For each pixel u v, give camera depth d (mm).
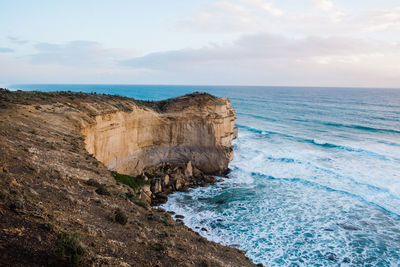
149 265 9344
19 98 28422
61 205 11211
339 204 33281
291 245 25062
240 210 31719
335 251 24328
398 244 25422
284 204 33312
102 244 9367
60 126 24984
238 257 16688
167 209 31656
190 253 12172
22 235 7859
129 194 18578
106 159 32781
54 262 7238
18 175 12500
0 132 17703
